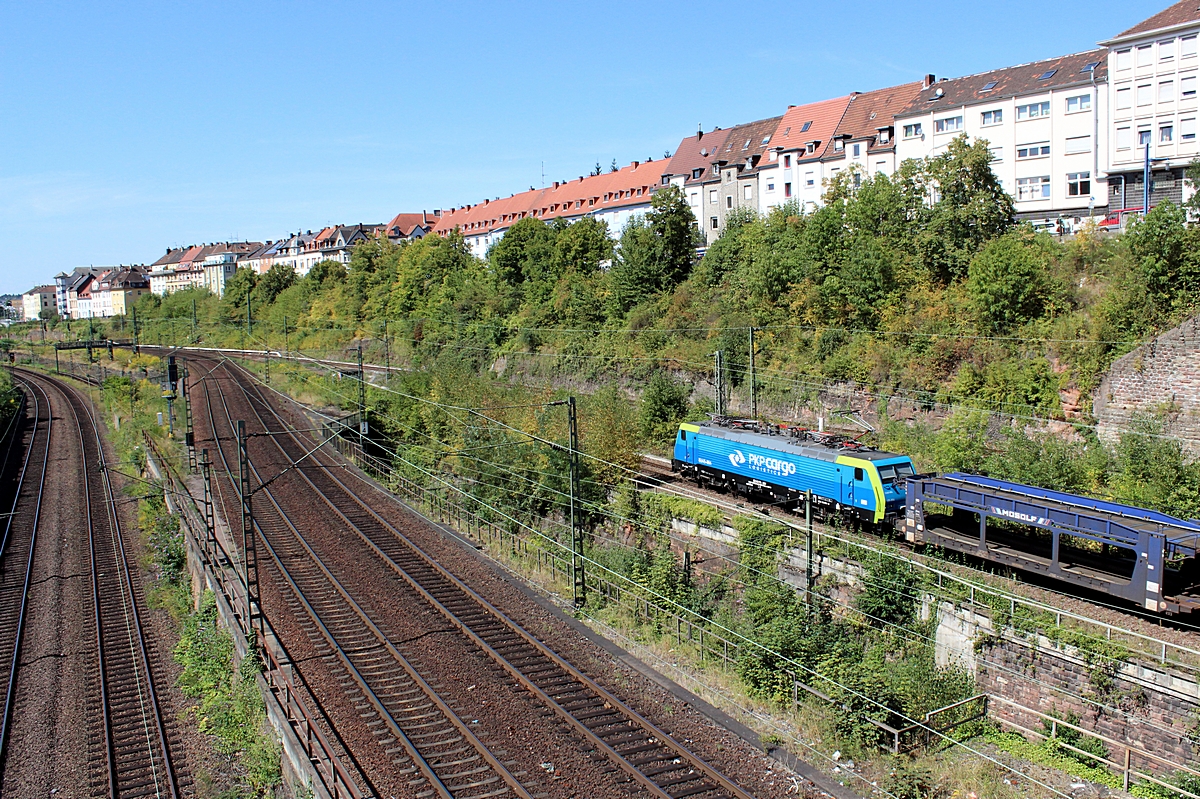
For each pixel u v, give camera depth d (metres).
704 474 40.69
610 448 40.28
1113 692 22.14
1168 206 37.25
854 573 28.19
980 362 41.91
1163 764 21.05
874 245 50.59
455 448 48.06
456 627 30.03
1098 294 41.44
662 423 48.62
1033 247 45.22
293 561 37.81
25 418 81.81
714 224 84.69
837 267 53.28
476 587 33.28
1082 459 33.12
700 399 50.31
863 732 22.64
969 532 28.80
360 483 50.94
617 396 50.09
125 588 40.34
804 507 34.56
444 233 130.00
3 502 55.78
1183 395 33.47
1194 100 48.78
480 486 44.09
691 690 25.08
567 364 66.19
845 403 47.22
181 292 156.62
